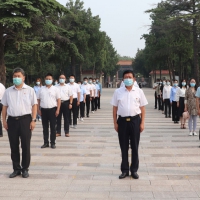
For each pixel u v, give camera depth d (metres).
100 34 44.94
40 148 9.67
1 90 11.39
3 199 5.52
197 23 32.75
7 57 39.75
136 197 5.59
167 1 36.22
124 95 6.58
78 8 44.56
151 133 12.41
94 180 6.57
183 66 54.06
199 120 16.33
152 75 76.88
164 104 19.19
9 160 8.27
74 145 10.10
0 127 11.60
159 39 45.22
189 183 6.35
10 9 20.98
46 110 9.67
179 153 8.95
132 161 6.71
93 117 18.22
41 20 24.70
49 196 5.66
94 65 61.84
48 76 9.71
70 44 30.73
